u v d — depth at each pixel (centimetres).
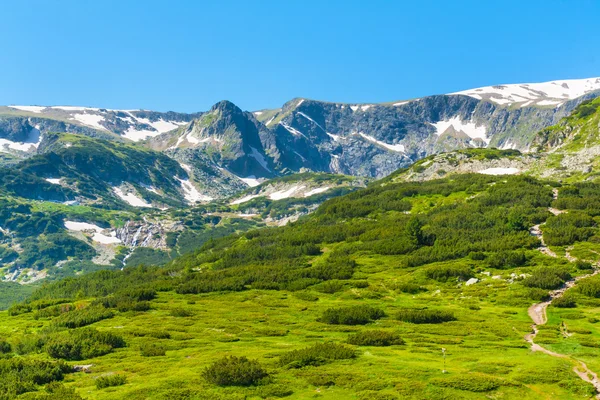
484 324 6712
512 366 4506
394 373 4331
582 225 12719
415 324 6944
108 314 8594
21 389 4316
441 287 9750
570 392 3809
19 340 6550
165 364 5041
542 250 11250
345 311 7581
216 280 12000
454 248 12362
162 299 10325
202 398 3834
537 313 7325
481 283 9581
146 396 3931
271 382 4181
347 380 4147
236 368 4272
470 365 4616
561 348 5266
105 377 4475
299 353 4950
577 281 8894
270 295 10250
